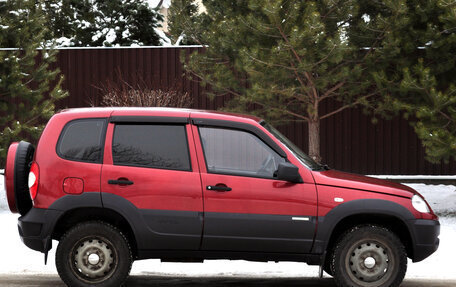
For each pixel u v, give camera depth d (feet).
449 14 38.73
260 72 42.93
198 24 51.11
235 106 50.72
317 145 49.08
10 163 22.09
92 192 21.25
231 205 21.24
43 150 21.65
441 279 24.73
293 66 43.88
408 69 39.91
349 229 21.49
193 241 21.33
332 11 44.86
